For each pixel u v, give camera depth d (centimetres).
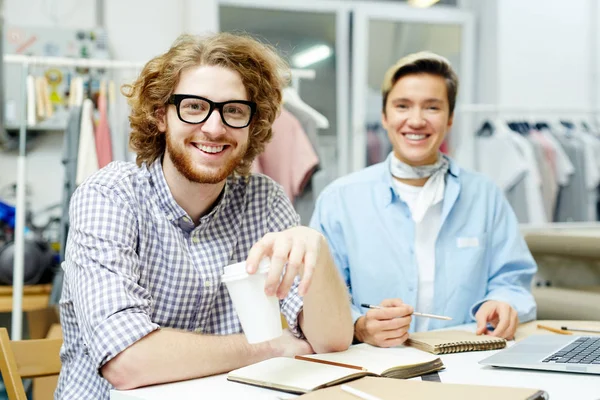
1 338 121
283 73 141
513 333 139
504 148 357
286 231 95
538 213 352
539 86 426
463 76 421
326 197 190
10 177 340
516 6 420
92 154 250
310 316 114
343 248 185
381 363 101
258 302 88
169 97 118
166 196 121
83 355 119
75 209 116
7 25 328
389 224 182
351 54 402
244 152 121
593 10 433
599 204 383
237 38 124
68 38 328
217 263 126
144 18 360
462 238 181
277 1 387
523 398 77
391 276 179
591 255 273
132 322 99
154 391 93
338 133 398
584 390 91
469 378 99
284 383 90
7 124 317
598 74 434
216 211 127
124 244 112
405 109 179
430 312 179
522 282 183
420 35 415
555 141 374
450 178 185
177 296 121
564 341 120
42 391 234
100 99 258
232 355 104
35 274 288
